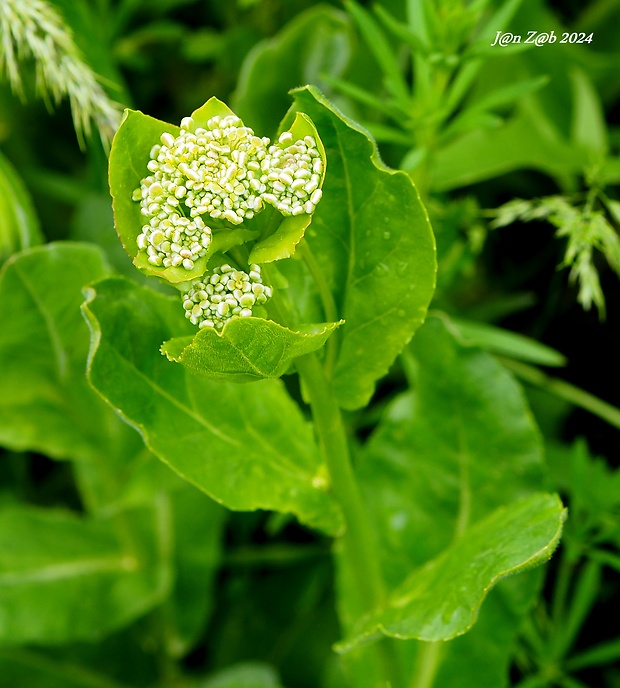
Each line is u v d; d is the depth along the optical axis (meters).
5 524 0.45
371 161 0.33
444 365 0.40
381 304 0.34
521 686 0.40
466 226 0.45
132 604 0.45
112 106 0.39
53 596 0.44
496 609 0.39
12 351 0.41
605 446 0.47
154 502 0.47
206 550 0.48
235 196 0.31
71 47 0.39
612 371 0.48
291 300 0.35
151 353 0.35
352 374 0.35
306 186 0.31
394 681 0.38
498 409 0.40
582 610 0.40
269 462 0.36
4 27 0.39
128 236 0.32
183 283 0.32
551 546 0.33
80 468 0.47
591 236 0.39
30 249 0.39
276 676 0.44
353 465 0.43
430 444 0.41
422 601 0.35
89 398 0.43
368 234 0.34
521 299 0.47
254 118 0.46
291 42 0.45
